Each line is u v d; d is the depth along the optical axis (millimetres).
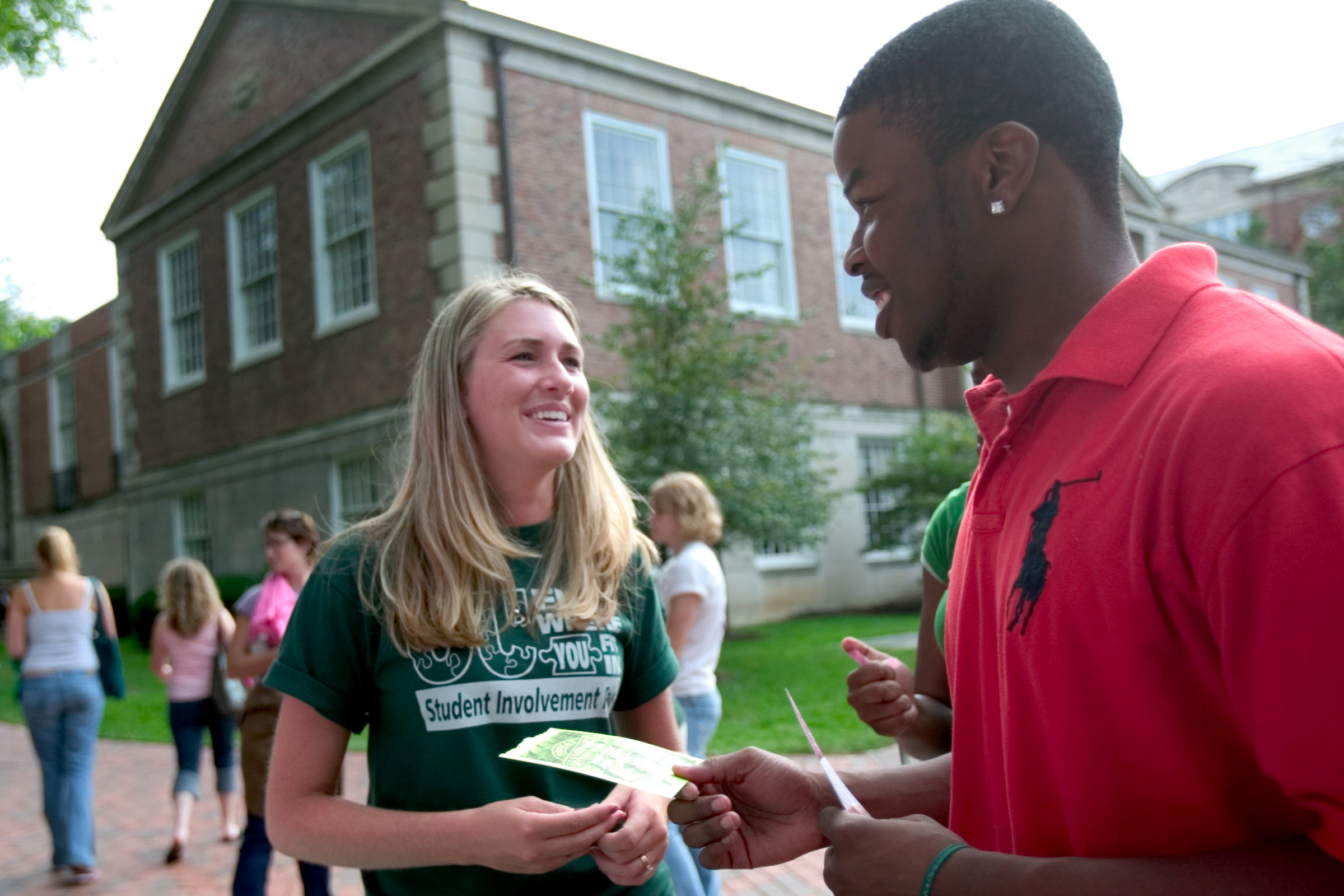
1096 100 994
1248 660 728
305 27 13109
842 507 15703
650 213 10430
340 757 1617
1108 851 864
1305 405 727
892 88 1042
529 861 1363
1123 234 1029
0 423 25188
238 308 14656
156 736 8242
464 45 11328
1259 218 36281
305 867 3766
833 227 15742
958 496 1972
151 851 5199
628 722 1902
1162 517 798
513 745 1582
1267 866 763
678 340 10008
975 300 1036
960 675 1121
